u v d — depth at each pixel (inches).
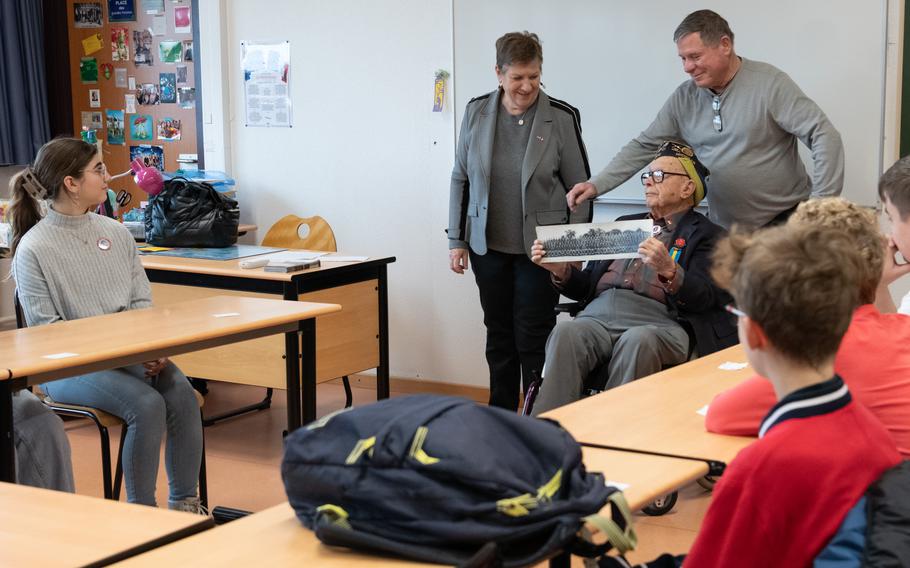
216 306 132.2
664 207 132.6
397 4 192.4
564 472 55.7
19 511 63.9
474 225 159.5
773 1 154.8
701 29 134.8
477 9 182.2
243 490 145.9
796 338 52.4
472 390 193.5
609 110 171.8
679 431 75.7
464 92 186.7
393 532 53.5
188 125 221.1
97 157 130.3
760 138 137.5
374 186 200.8
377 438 54.2
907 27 145.9
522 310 157.6
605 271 137.1
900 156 149.0
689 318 127.3
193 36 217.8
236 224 181.5
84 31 227.9
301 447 56.5
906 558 46.6
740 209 140.6
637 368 124.0
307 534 57.6
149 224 180.4
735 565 53.7
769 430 54.3
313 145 207.2
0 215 178.9
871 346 69.1
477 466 53.0
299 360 144.7
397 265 199.9
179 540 59.0
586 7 171.2
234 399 197.6
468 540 51.6
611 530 52.1
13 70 217.9
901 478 50.5
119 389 119.8
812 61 153.1
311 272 154.3
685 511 134.6
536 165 152.5
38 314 124.3
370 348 166.7
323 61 203.0
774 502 52.5
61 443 113.0
